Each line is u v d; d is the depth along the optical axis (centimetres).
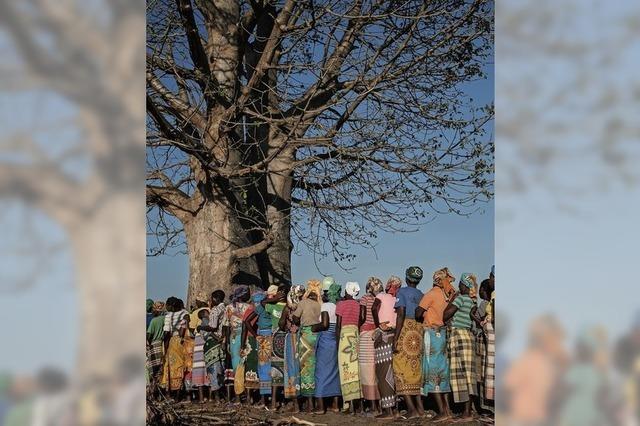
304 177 1190
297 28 1073
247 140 1223
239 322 924
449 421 692
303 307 837
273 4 1173
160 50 1040
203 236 1194
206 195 1192
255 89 1091
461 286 717
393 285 784
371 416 761
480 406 704
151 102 956
